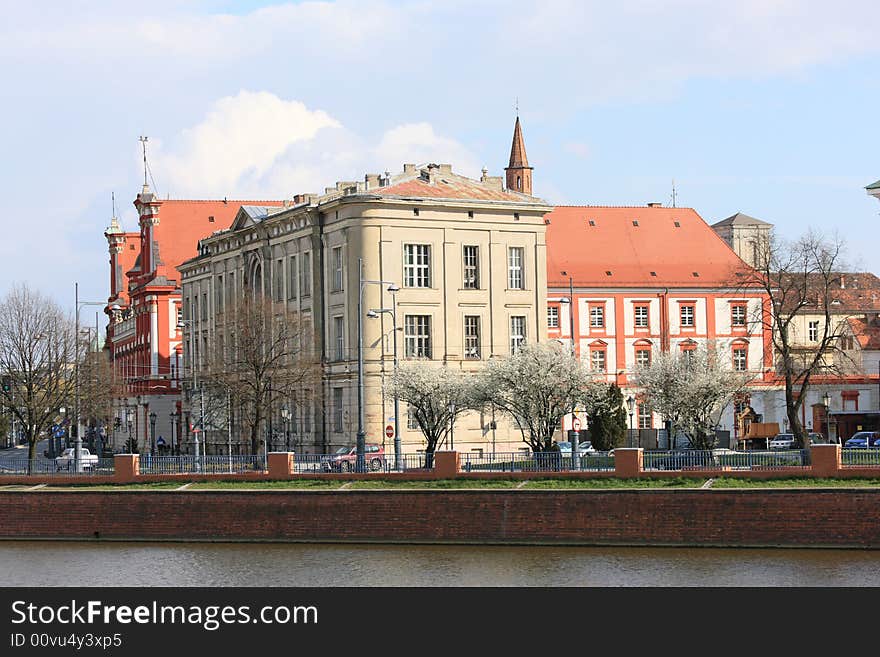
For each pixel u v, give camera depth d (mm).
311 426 130000
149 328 192375
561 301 163250
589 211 172500
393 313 108625
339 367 126812
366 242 124250
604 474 82125
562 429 140875
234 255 148625
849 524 74688
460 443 124812
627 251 169000
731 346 165250
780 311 127000
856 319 166250
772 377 155125
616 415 105250
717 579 68875
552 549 79688
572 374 104625
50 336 139750
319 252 130375
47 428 155375
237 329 127562
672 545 78000
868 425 144500
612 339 164125
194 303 163125
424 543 83500
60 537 93000
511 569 74062
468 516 82875
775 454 84062
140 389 186375
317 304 130250
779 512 76062
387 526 84625
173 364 191125
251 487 90438
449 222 127062
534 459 89375
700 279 167000
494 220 129000
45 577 77562
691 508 77938
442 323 126312
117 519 91875
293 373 123688
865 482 76250
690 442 104250
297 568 77250
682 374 100125
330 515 86250
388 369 123250
